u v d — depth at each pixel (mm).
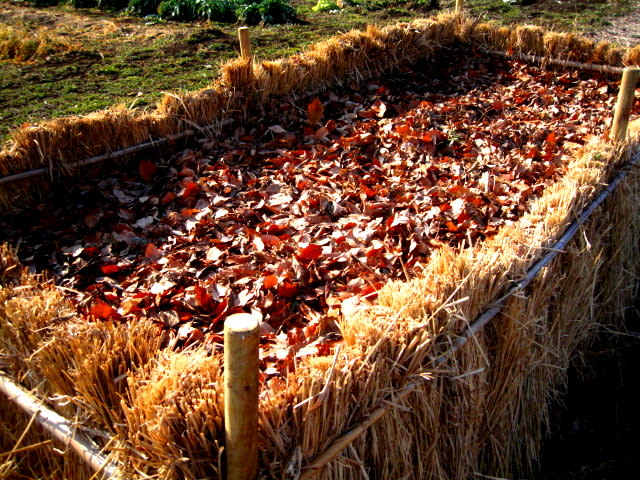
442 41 7035
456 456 2625
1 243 3678
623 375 3975
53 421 2215
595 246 3600
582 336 3664
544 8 10703
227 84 5113
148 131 4602
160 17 9633
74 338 2236
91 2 10438
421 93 6102
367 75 6145
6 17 9406
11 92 6145
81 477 2223
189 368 1988
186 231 3812
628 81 4066
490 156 4719
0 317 2482
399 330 2260
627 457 3373
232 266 3438
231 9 9641
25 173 4020
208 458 1869
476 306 2578
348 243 3600
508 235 3074
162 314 3088
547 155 4707
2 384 2404
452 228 3748
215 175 4387
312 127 5242
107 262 3539
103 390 2098
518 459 3111
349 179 4324
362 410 2135
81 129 4246
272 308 3146
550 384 3404
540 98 5938
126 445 1965
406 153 4723
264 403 1946
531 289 2918
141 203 4121
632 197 4156
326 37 8602
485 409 2775
